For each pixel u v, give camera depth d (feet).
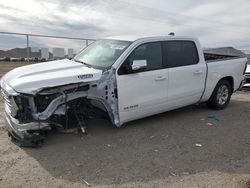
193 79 22.35
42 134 17.03
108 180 13.44
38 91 15.52
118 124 18.58
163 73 20.21
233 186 13.07
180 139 18.54
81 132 18.84
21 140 16.57
